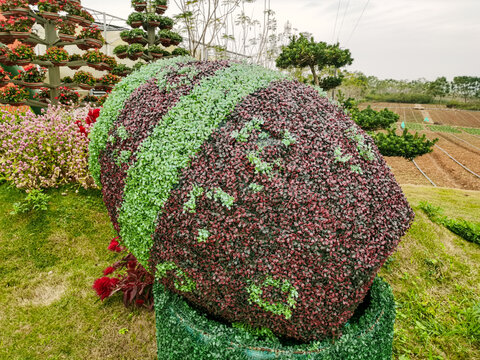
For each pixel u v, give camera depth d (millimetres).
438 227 6680
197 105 2801
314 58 8828
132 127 2930
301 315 2320
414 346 3818
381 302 2744
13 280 4312
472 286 5145
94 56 9086
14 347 3389
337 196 2344
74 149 5762
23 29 8273
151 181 2627
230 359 2285
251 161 2424
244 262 2328
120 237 3328
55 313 3871
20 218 5238
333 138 2590
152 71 3547
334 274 2268
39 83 8766
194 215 2424
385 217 2455
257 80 3068
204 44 9562
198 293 2525
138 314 3922
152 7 11234
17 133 5770
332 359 2312
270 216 2307
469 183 18156
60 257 4805
